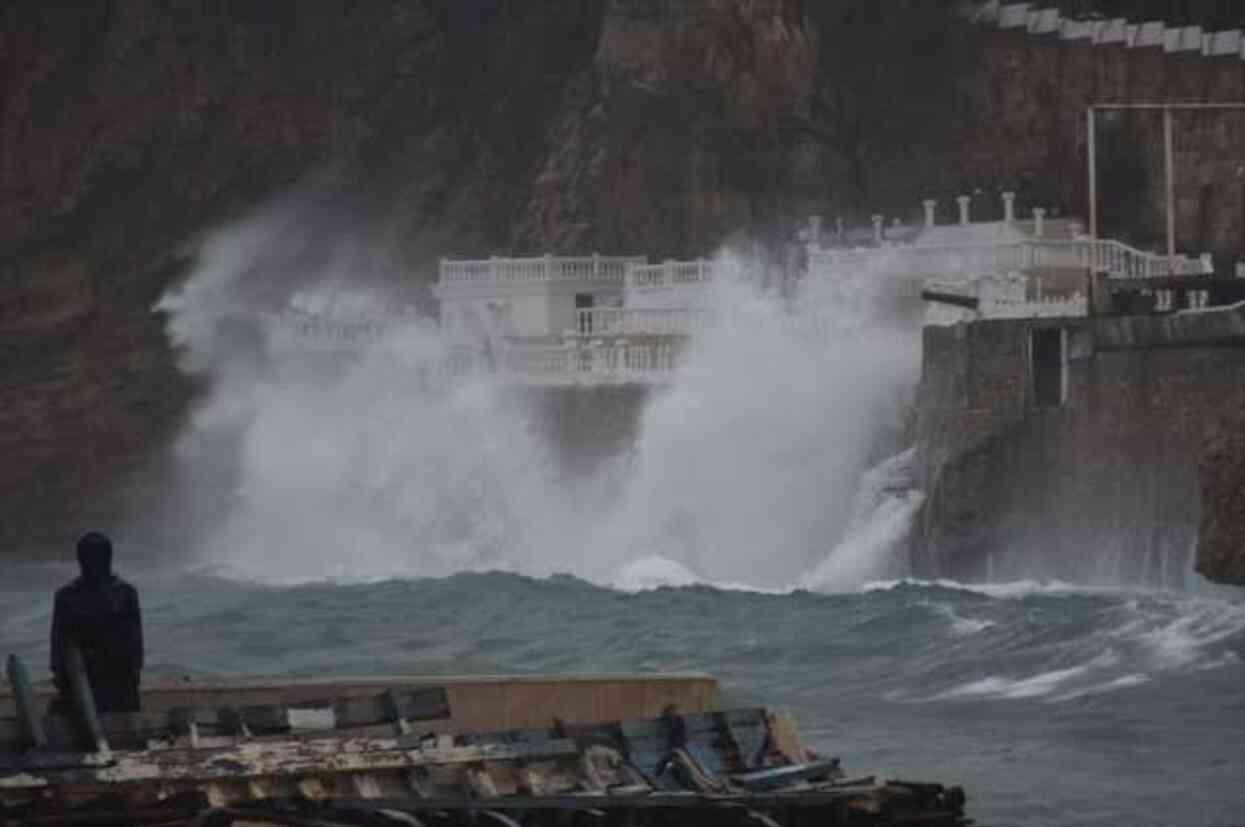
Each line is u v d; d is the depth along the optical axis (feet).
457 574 582.35
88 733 234.79
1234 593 487.20
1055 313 574.15
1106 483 522.47
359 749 242.58
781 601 504.84
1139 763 336.70
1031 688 403.54
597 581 590.96
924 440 558.56
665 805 239.30
